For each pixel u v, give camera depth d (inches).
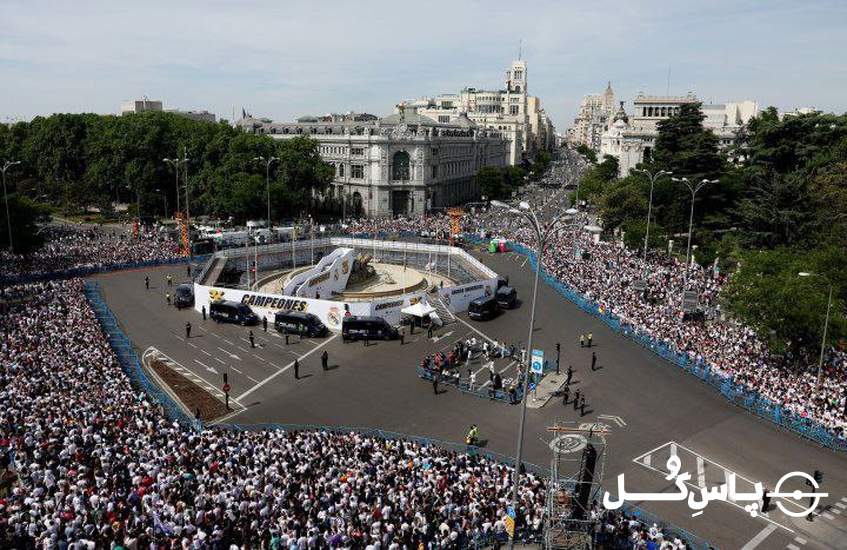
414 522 1327.5
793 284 2447.1
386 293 3572.8
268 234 5118.1
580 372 2541.8
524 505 1472.7
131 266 4195.4
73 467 1445.6
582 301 3447.3
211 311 3142.2
